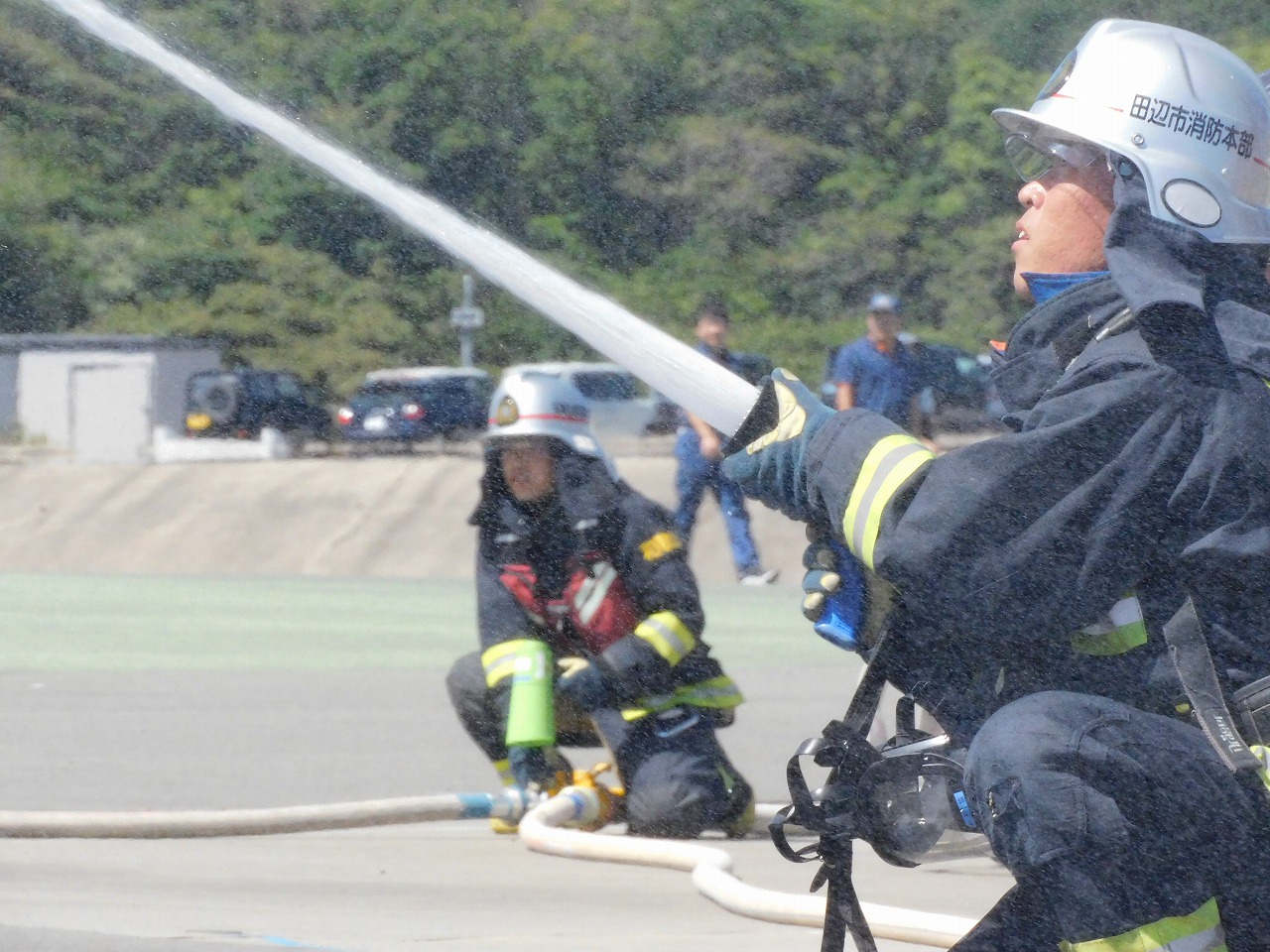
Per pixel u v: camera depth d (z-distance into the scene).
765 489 6.06
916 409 32.34
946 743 6.03
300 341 132.50
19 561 57.25
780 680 23.14
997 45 141.12
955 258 137.12
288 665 25.11
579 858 11.54
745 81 142.00
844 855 6.10
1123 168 6.12
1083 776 5.52
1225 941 5.82
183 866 10.92
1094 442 5.62
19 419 111.00
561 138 137.25
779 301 138.12
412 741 17.39
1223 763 5.64
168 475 61.75
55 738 17.30
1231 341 5.74
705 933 9.06
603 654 12.47
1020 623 5.65
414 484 58.69
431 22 131.50
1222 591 5.73
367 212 134.12
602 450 12.77
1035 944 6.08
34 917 8.97
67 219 132.50
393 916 9.35
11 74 130.75
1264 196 6.26
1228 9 123.62
